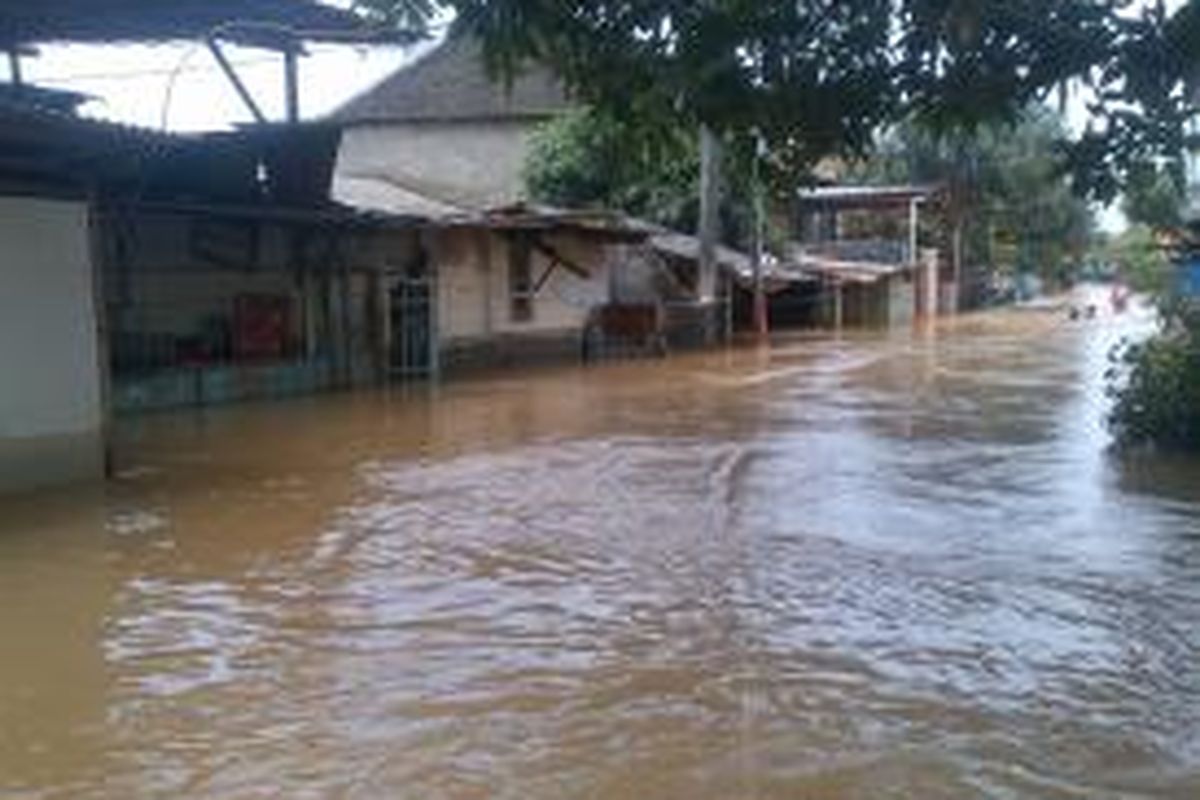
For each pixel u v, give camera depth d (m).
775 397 25.95
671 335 40.16
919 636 9.89
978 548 12.64
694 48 3.85
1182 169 3.81
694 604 10.75
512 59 3.98
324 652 9.57
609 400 25.41
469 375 30.98
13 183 14.89
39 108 15.98
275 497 15.31
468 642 9.77
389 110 44.03
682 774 7.41
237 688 8.84
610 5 3.92
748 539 13.07
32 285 15.16
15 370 15.07
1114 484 15.95
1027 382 29.08
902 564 12.02
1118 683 8.88
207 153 20.36
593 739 7.91
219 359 25.17
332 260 27.70
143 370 23.58
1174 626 10.12
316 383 27.19
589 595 11.04
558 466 17.53
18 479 15.23
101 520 13.93
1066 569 11.82
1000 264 78.81
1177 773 7.41
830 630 10.03
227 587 11.36
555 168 38.75
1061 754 7.69
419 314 29.69
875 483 16.14
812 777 7.36
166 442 19.70
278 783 7.35
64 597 11.05
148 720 8.30
